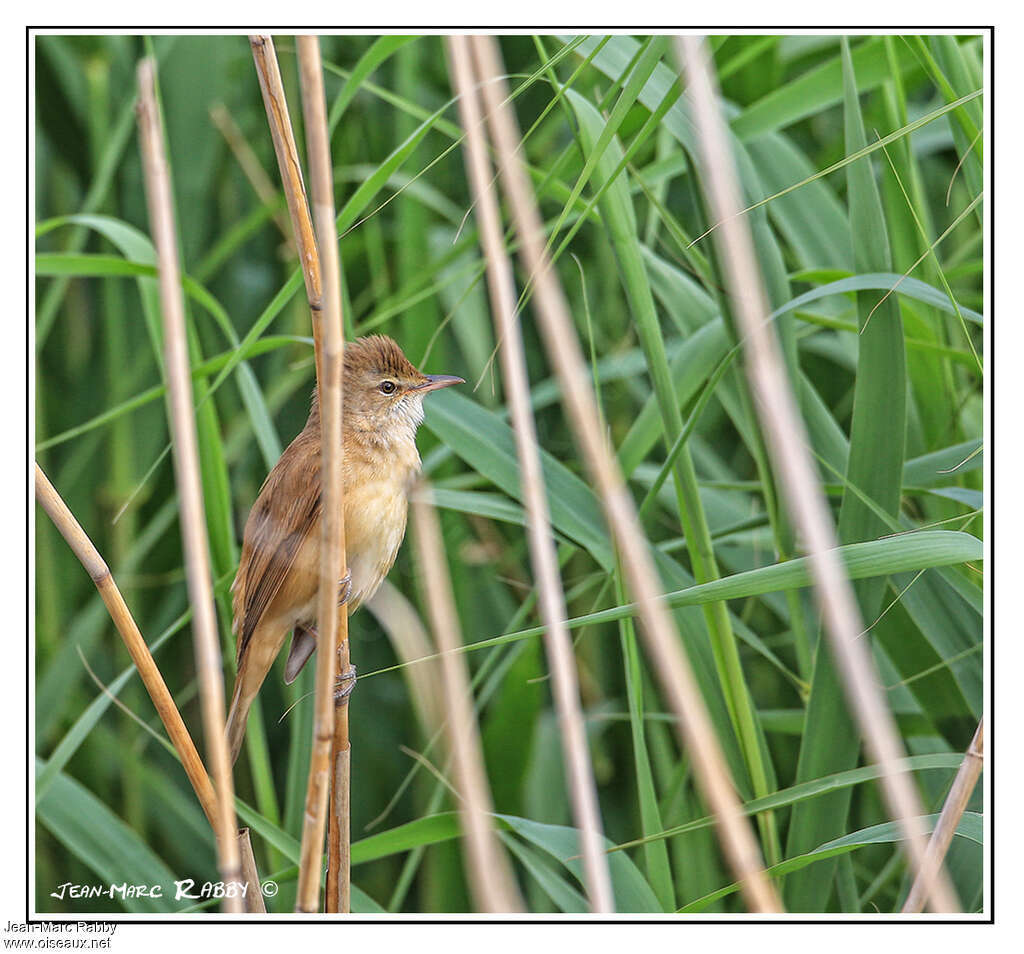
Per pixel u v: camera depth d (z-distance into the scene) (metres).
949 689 6.71
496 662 8.02
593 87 7.98
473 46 5.07
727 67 6.95
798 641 6.38
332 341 3.68
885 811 7.58
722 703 6.06
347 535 6.48
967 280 8.17
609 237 5.93
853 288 5.36
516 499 6.71
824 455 6.61
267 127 8.95
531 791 7.96
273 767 8.29
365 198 5.45
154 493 8.72
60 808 6.53
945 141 8.28
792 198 7.49
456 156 9.02
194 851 8.16
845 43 6.02
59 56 8.30
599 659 8.50
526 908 7.73
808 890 5.80
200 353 8.70
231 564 6.63
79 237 7.88
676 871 7.22
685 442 5.69
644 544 5.72
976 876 6.21
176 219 8.58
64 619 8.33
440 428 6.71
